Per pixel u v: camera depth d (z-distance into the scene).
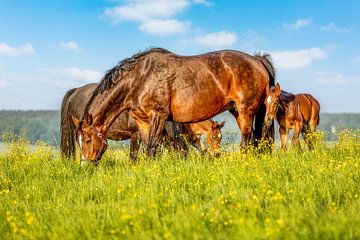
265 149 9.80
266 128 10.54
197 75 9.92
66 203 6.19
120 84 10.02
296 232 3.88
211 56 10.23
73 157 11.10
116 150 11.95
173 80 9.83
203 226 4.40
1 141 12.37
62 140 11.80
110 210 5.34
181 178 7.09
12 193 7.18
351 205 4.89
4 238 4.65
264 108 10.73
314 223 4.07
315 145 9.73
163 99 9.80
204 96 9.97
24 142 12.38
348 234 3.86
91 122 10.11
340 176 6.37
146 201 5.67
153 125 9.85
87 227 4.61
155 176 7.38
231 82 10.18
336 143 9.70
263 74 10.45
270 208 4.93
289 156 8.67
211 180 6.82
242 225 4.05
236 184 6.47
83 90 11.77
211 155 10.73
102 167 9.36
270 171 7.23
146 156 9.62
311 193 5.62
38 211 5.64
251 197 5.43
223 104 10.30
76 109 11.59
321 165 7.23
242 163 7.96
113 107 10.14
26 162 10.29
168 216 4.79
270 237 3.78
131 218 4.71
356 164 6.95
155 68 9.84
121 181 7.35
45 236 4.57
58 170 9.10
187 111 10.00
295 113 14.07
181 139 12.66
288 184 6.04
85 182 7.59
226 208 5.12
